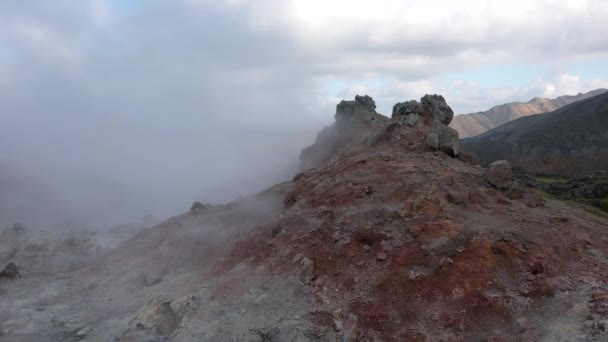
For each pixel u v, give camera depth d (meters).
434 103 35.03
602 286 14.12
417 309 15.25
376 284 17.02
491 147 109.44
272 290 19.00
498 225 18.66
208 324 17.88
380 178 25.20
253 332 16.61
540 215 20.36
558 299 14.10
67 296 26.69
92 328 21.09
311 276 18.91
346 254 19.22
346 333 15.23
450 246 17.38
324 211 23.36
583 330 12.40
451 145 29.30
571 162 86.94
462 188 22.28
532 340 12.73
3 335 21.19
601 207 38.81
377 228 20.03
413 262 17.34
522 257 16.28
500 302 14.58
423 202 20.97
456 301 15.04
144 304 22.77
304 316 16.69
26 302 25.73
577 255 16.53
